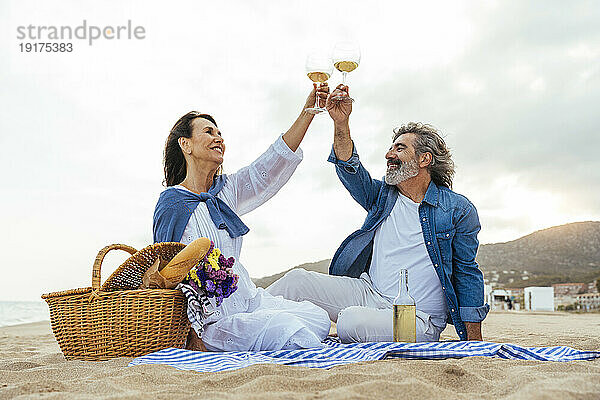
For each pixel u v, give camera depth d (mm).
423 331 3256
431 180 3625
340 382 1979
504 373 2145
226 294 2965
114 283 3010
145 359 2562
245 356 2592
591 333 5160
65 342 2912
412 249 3477
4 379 2305
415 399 1768
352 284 3527
